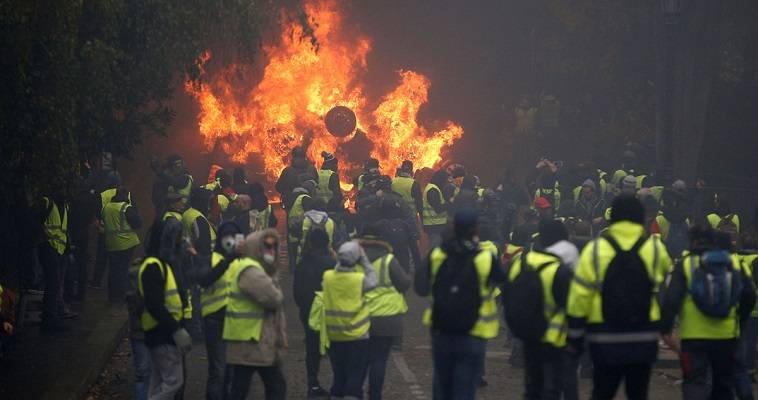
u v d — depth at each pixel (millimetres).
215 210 35844
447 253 19438
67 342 30297
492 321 19594
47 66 26094
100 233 40406
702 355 20891
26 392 24391
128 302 21656
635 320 17234
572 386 21750
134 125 38469
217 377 23031
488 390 26547
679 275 20812
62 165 26672
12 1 22859
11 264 32531
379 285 22984
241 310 20562
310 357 25562
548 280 18875
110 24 31734
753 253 26281
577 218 35656
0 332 25125
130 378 28156
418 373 28500
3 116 25125
